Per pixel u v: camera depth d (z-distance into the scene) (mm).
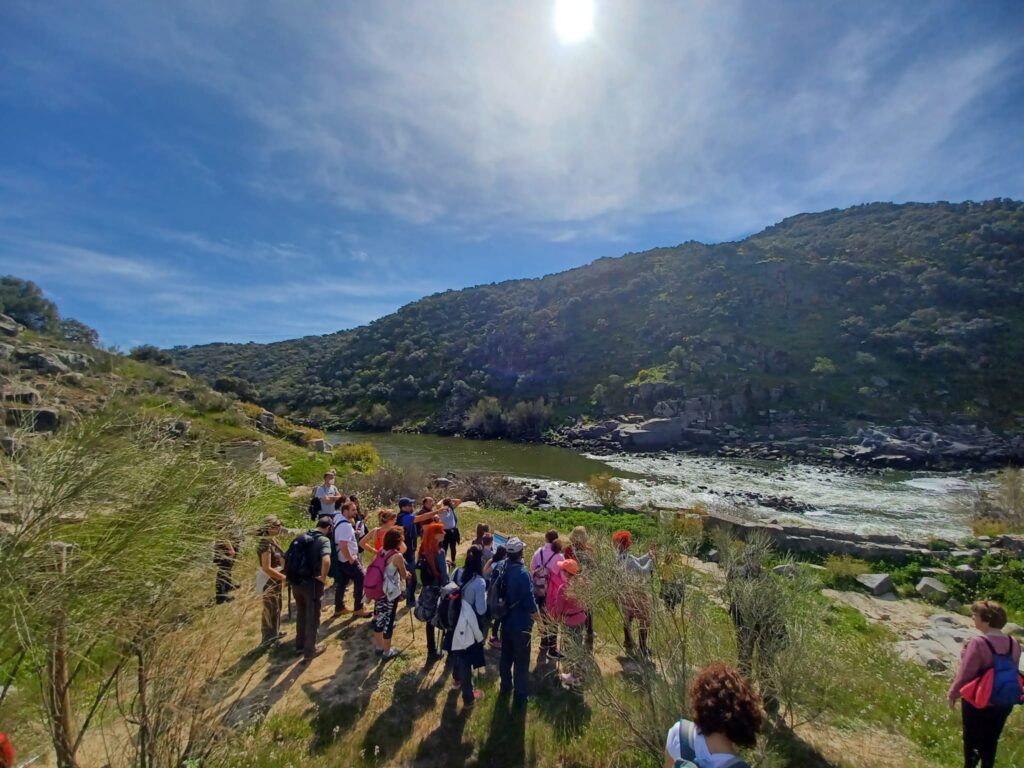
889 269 72000
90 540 2283
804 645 4445
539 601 5926
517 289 114750
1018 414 45500
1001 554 11711
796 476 33781
